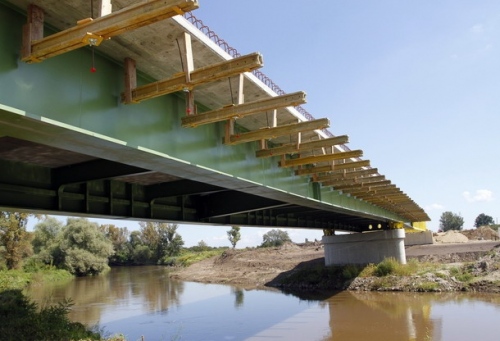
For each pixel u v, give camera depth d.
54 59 8.05
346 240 47.03
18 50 7.36
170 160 10.86
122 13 6.38
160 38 8.77
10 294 24.22
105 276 76.56
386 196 28.58
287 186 18.47
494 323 24.64
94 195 15.07
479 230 87.81
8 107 6.81
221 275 62.66
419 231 68.81
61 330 18.61
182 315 32.41
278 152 15.45
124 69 9.65
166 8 6.06
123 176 12.83
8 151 11.64
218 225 22.77
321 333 24.81
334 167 18.92
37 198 13.13
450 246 57.22
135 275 78.31
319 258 60.09
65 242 77.62
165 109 11.13
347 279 42.91
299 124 12.35
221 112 10.85
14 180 12.50
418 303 31.91
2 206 12.10
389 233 44.91
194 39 8.95
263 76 12.36
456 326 24.50
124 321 30.42
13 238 61.88
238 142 13.44
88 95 8.73
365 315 28.97
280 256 70.56
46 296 45.59
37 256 75.38
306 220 36.56
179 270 82.06
